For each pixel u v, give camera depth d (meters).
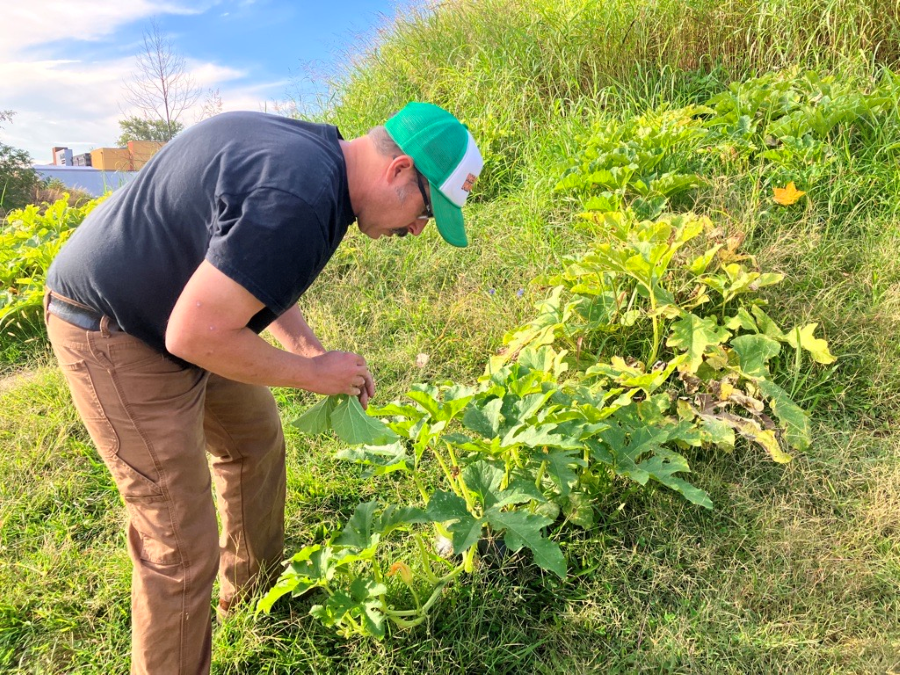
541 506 2.38
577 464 2.30
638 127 4.33
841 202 3.64
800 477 2.55
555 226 4.03
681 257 3.31
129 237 1.59
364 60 6.98
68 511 2.90
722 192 3.74
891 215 3.58
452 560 2.39
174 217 1.55
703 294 3.04
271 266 1.42
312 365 1.69
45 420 3.40
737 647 2.02
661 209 3.68
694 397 2.81
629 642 2.07
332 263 4.40
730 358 2.85
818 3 4.72
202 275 1.42
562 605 2.22
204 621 1.84
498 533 2.37
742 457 2.65
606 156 3.99
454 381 3.35
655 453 2.43
